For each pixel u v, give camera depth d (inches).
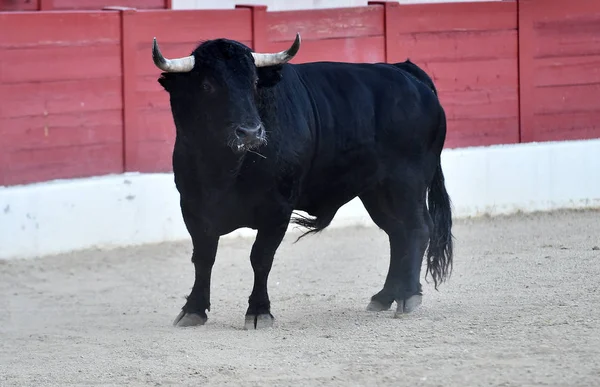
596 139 946.1
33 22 747.4
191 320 539.8
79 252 735.7
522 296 583.2
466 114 903.1
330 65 568.4
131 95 786.8
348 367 443.8
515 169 887.7
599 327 497.7
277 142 518.0
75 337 518.0
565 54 936.3
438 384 415.5
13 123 745.6
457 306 566.3
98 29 772.0
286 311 571.8
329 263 712.4
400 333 505.0
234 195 520.4
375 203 583.5
